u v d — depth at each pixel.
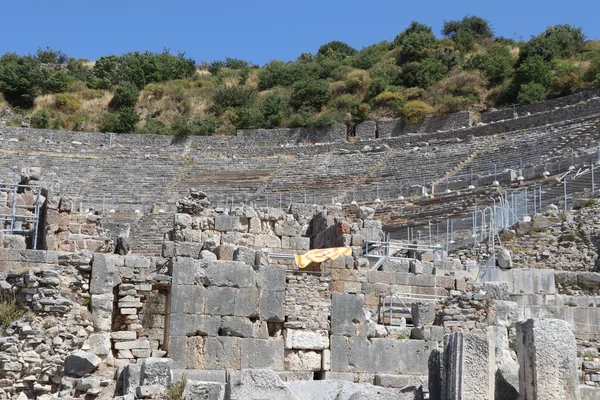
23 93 96.88
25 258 21.25
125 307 20.77
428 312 23.25
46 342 19.58
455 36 108.06
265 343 21.16
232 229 29.91
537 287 27.44
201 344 20.70
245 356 20.92
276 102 93.19
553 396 15.80
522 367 16.23
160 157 81.25
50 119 93.62
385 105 90.50
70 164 76.81
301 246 30.64
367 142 80.31
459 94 88.75
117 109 97.12
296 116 90.12
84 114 95.62
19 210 29.47
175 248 27.80
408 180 66.88
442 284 26.48
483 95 88.12
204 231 29.61
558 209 41.38
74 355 19.31
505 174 55.31
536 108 78.88
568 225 38.44
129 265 21.20
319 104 94.62
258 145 86.56
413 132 83.69
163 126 91.50
